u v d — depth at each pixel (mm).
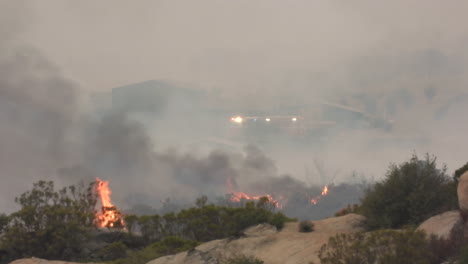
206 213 28297
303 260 15102
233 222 24109
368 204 18969
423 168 18141
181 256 18781
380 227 18094
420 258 10289
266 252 17422
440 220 14234
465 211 13109
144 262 22984
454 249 11289
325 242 16391
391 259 10133
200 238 27547
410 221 17109
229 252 18250
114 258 28469
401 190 17922
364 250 10719
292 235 18797
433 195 17031
